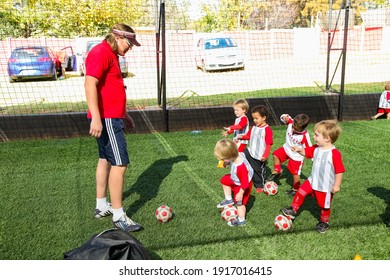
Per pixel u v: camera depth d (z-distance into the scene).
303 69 17.91
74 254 2.59
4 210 4.05
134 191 4.56
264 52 21.31
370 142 6.64
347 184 4.69
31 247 3.30
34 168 5.44
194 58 19.59
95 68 3.28
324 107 8.65
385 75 15.40
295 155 4.43
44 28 17.98
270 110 8.36
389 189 4.53
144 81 14.87
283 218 3.55
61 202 4.26
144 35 18.23
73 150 6.35
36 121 7.14
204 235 3.48
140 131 7.69
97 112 3.31
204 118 7.95
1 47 18.27
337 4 23.03
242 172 3.67
